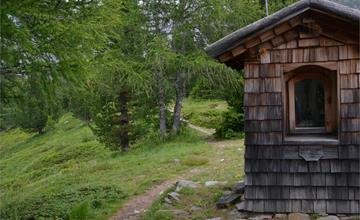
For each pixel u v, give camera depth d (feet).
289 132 27.17
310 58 25.89
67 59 29.84
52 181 52.47
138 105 76.89
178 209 29.48
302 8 24.79
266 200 26.37
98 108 75.51
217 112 102.42
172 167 47.65
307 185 25.90
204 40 78.95
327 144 25.70
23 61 29.12
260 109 26.50
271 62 26.37
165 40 73.97
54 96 31.76
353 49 25.44
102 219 30.09
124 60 71.15
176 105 80.89
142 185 39.99
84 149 100.73
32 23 28.30
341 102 25.59
